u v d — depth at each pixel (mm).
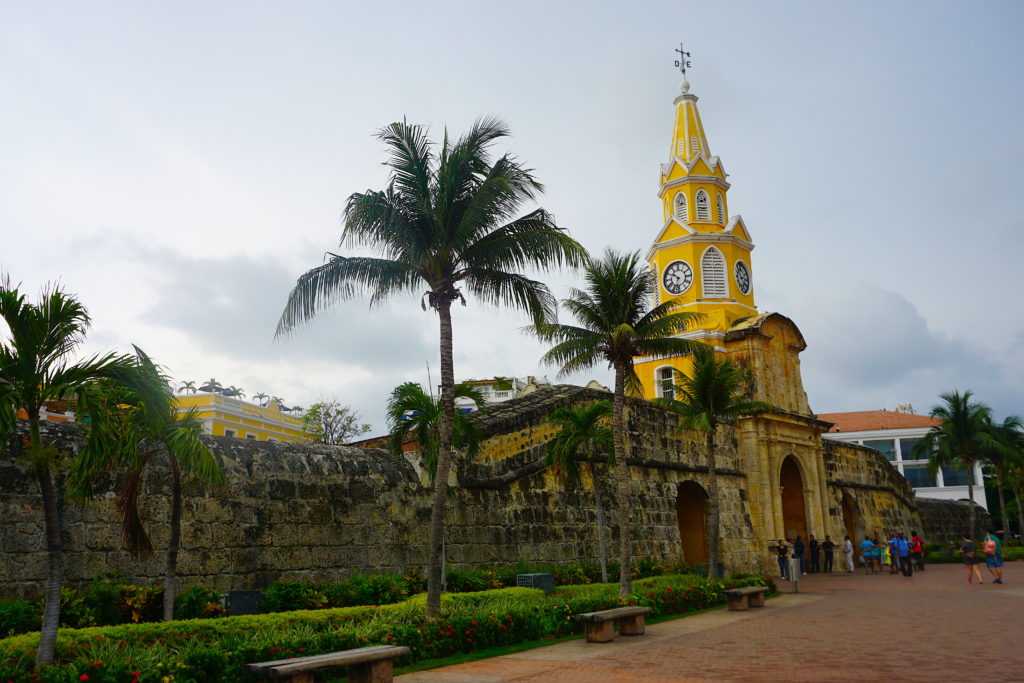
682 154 46781
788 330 42125
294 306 15328
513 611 15023
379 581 18125
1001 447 49562
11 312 10078
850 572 37562
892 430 76875
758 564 34844
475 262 15891
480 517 23156
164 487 16641
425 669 11875
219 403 46750
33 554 14398
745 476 36531
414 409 19406
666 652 13062
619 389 21578
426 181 15781
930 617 17188
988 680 9734
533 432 26234
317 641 11297
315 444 20859
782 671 10828
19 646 10406
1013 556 45656
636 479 29828
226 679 9898
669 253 44781
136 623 13844
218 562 16984
